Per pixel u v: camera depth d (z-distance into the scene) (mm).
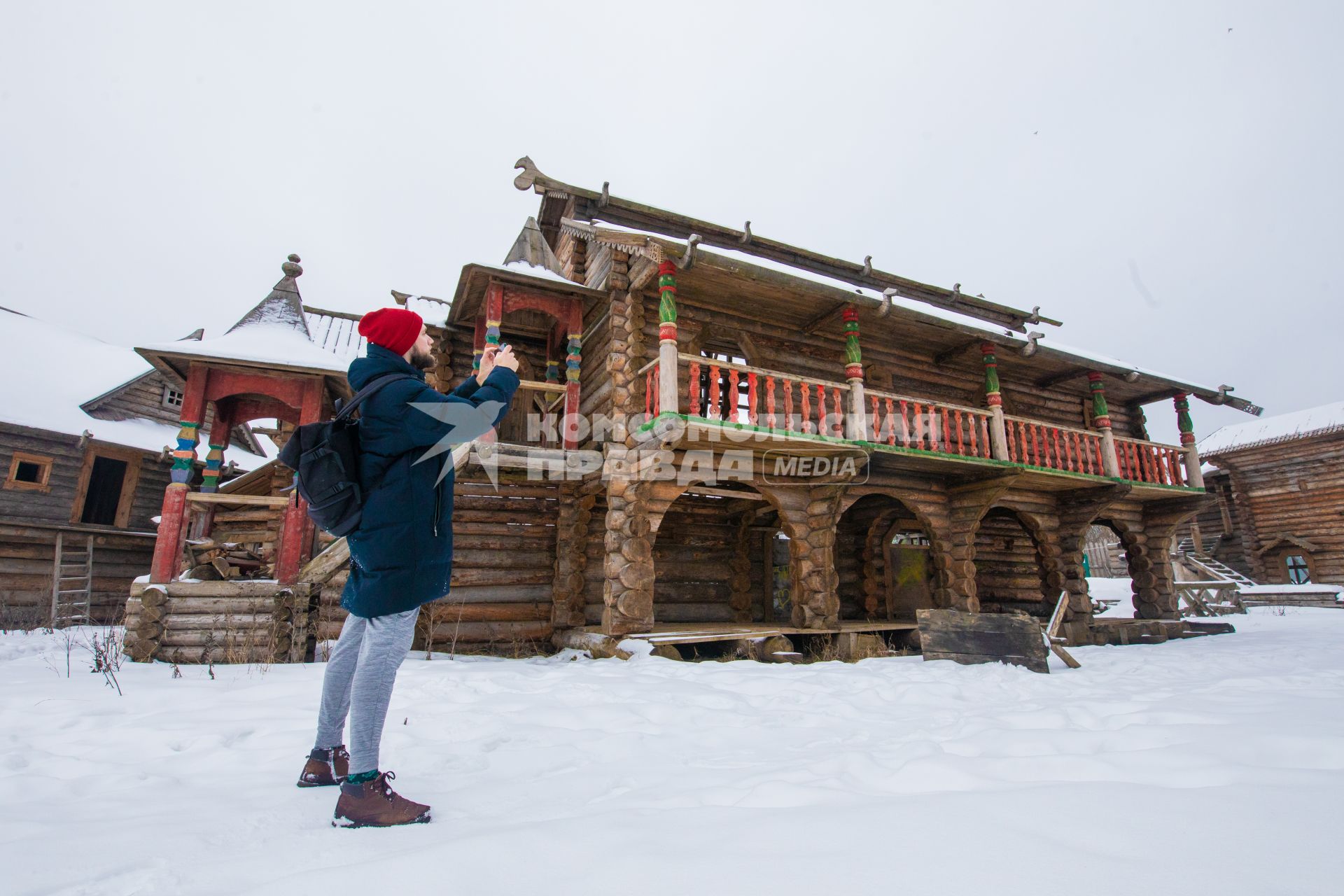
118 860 1614
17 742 3188
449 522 2377
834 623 8844
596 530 10125
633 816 1756
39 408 15422
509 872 1390
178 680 5477
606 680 5402
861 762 2402
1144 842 1415
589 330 10320
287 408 9375
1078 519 11344
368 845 1712
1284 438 23797
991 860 1349
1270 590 21672
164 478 17188
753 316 10055
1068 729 3125
